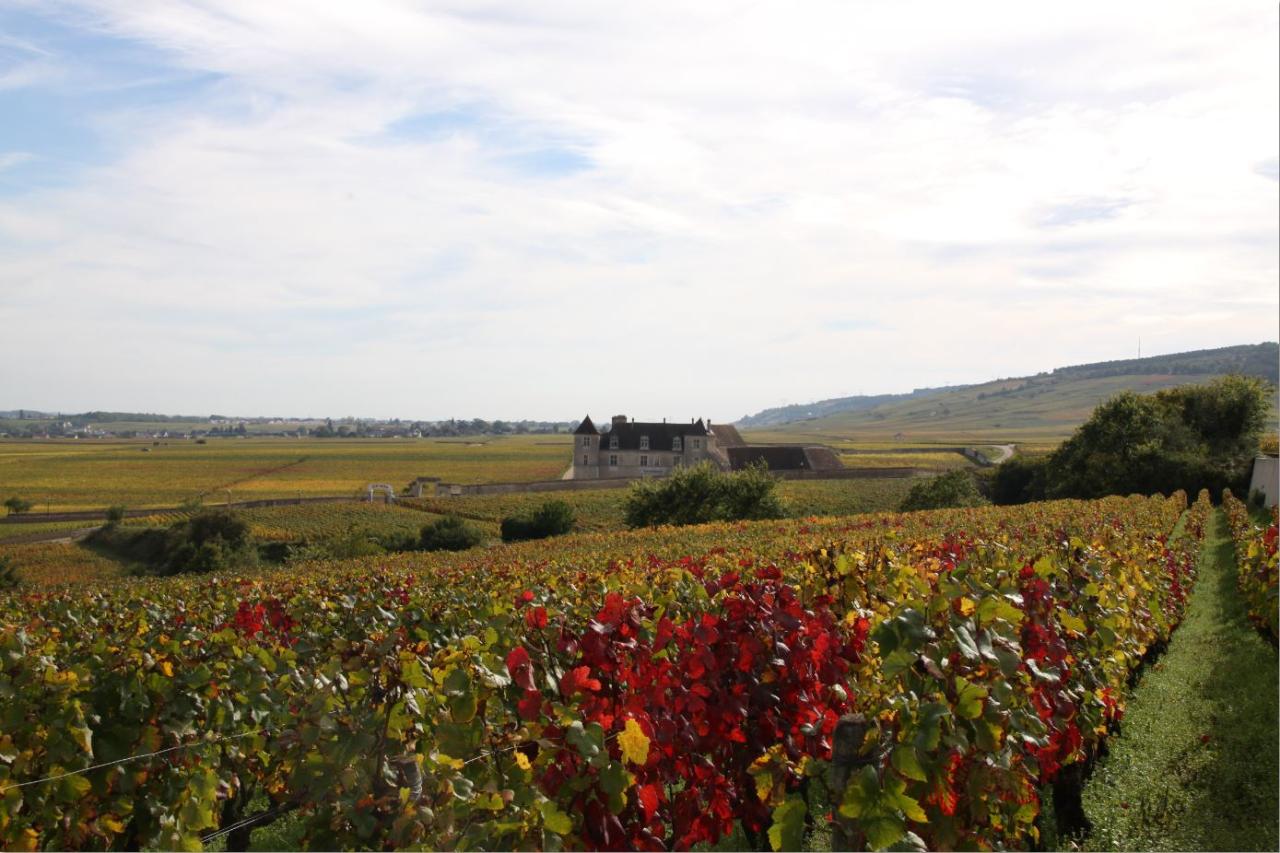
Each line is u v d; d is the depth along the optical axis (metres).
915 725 5.11
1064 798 8.58
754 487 61.56
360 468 142.25
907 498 66.62
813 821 8.30
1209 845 7.72
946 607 6.09
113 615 15.20
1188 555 20.42
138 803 7.57
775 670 7.70
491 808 5.16
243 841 8.59
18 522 78.06
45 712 6.95
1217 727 10.84
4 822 6.09
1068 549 11.35
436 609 13.02
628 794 6.29
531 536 64.69
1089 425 66.81
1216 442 65.75
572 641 7.25
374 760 5.68
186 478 125.94
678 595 10.50
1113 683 9.97
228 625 11.39
